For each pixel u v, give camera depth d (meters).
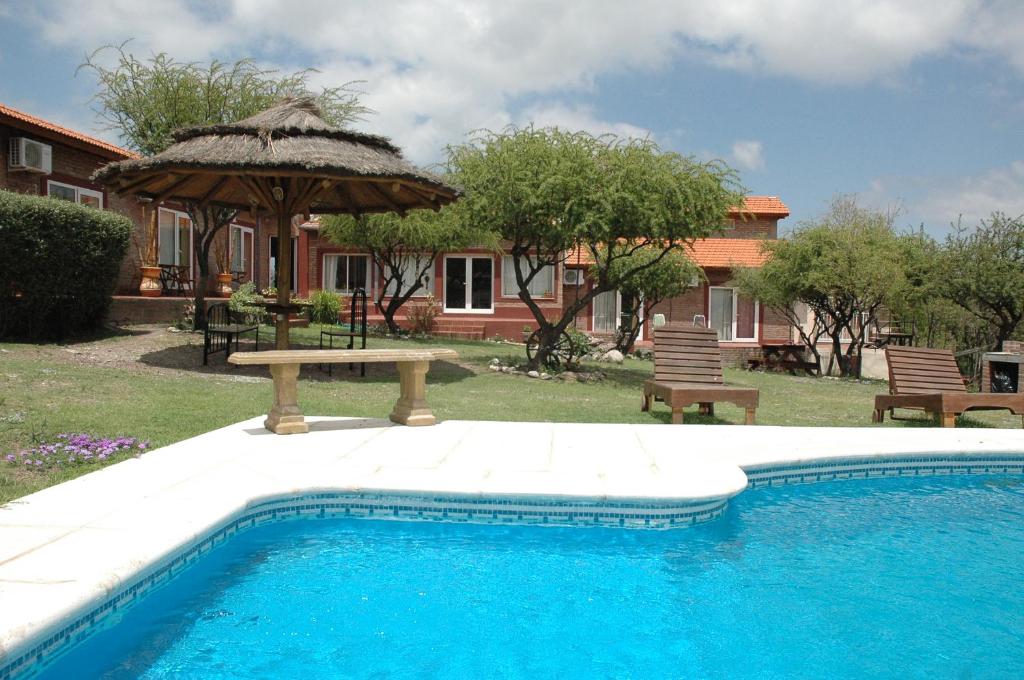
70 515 4.56
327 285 28.34
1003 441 8.51
